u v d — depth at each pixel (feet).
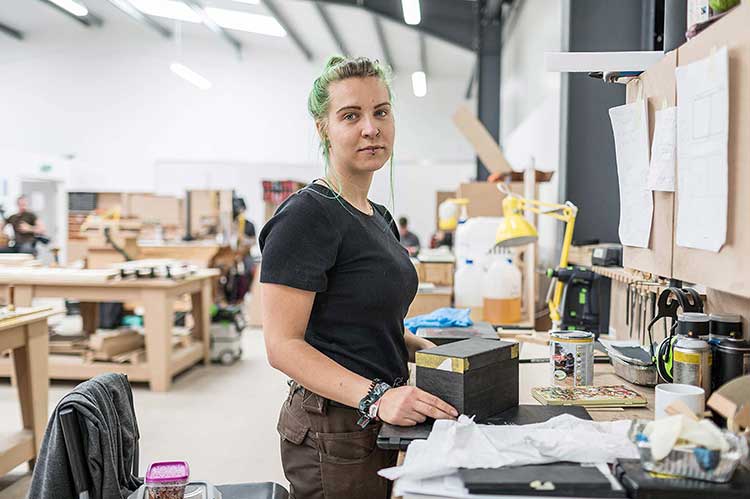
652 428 3.48
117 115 37.78
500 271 11.03
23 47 37.37
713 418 4.23
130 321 20.63
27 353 10.32
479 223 11.89
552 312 8.69
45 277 14.99
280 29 20.06
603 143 12.54
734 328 4.95
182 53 37.81
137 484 5.90
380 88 4.75
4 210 31.35
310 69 37.58
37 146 37.70
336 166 4.91
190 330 18.72
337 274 4.70
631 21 12.26
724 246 3.89
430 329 7.75
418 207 39.04
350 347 4.78
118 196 30.78
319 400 4.75
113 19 37.11
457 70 37.78
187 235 26.63
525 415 4.63
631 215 5.72
